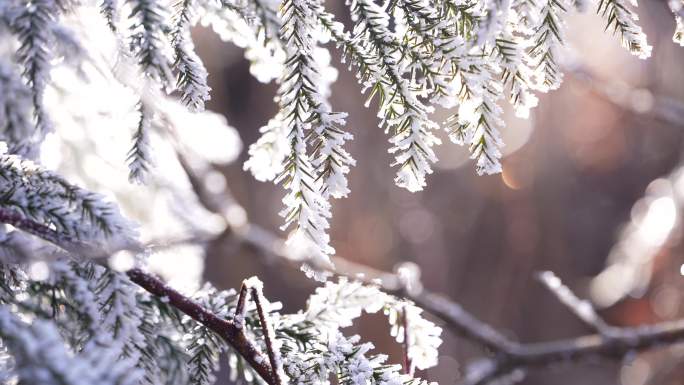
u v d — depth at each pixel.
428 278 4.98
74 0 0.96
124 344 0.96
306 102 0.92
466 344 4.27
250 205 4.21
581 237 5.36
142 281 0.95
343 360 0.96
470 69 0.91
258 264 3.99
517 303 5.07
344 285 1.03
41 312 0.98
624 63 3.71
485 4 0.90
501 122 0.91
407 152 0.92
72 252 0.89
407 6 0.93
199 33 4.11
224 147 1.50
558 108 5.03
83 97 1.19
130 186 1.38
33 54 0.95
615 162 5.24
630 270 2.60
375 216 4.47
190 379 1.00
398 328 1.04
